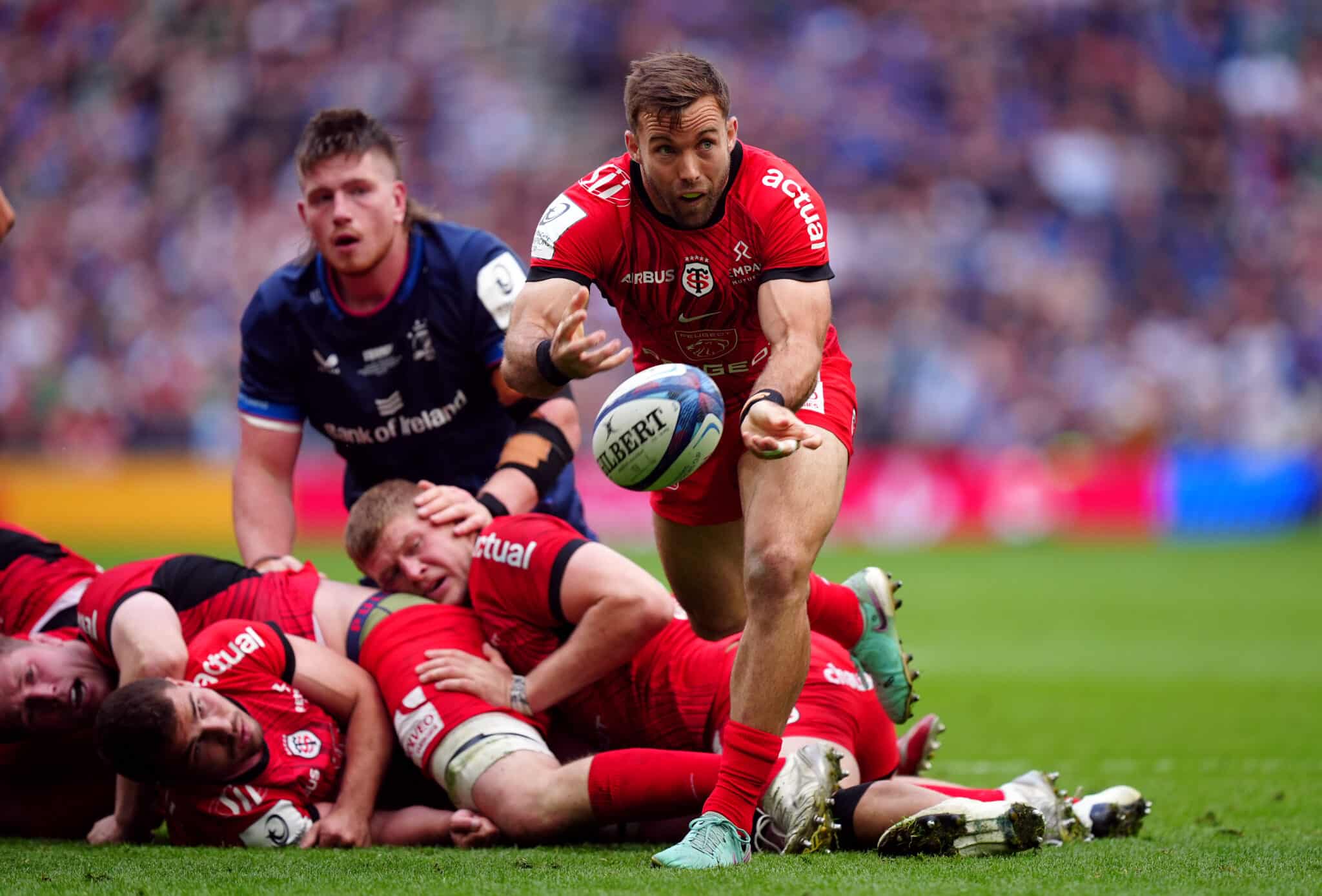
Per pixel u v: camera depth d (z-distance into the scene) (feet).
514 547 52.65
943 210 303.68
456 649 52.16
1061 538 266.57
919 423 268.82
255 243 286.87
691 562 55.21
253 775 49.73
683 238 46.73
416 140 307.78
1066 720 89.10
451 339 63.87
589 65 324.80
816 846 45.39
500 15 326.44
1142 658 123.34
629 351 41.93
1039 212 308.81
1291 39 341.21
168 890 40.52
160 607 51.72
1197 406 284.41
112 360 272.10
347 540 56.59
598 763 47.62
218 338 273.33
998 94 322.34
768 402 41.09
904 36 329.31
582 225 46.68
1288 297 304.71
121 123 309.22
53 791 54.65
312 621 54.39
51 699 51.52
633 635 51.01
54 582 58.54
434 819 50.83
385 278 63.00
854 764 50.80
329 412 65.36
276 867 44.39
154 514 251.39
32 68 317.83
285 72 312.91
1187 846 48.44
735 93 316.19
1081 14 334.44
